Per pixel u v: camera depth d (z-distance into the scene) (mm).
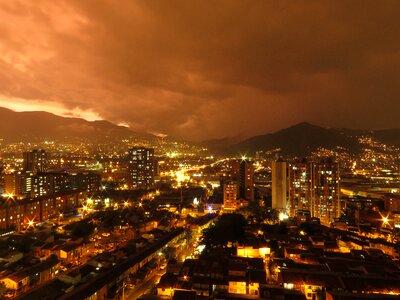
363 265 83812
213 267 82500
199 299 68688
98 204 195500
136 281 87562
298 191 170000
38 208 158875
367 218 151000
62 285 80125
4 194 194125
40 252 102875
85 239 120375
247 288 75188
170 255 110625
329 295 65812
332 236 118312
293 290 71062
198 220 159250
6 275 84500
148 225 145250
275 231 126375
